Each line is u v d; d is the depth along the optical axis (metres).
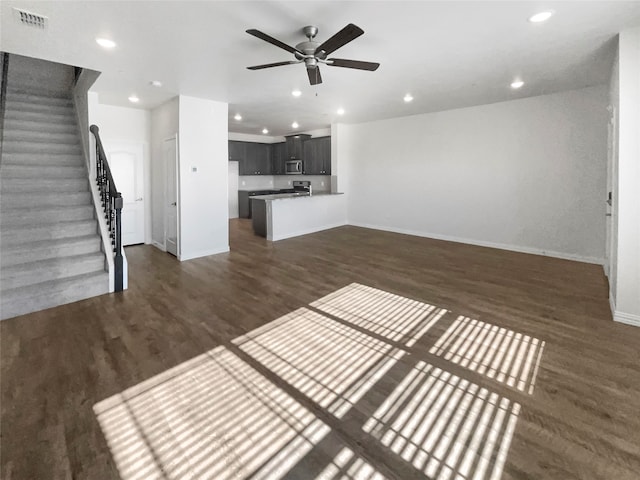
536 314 3.18
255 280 4.23
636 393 2.01
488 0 2.40
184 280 4.20
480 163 6.07
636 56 2.81
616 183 3.08
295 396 2.03
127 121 5.69
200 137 5.19
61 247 3.70
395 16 2.62
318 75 3.12
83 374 2.23
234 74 3.93
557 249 5.35
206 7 2.44
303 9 2.49
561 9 2.53
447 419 1.83
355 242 6.57
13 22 2.63
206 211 5.40
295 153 9.38
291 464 1.54
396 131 7.27
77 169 4.56
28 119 4.84
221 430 1.75
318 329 2.90
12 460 1.55
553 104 5.16
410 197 7.21
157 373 2.25
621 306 2.97
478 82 4.44
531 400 1.96
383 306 3.41
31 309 3.19
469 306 3.39
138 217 6.11
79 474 1.48
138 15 2.54
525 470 1.49
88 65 3.61
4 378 2.17
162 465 1.54
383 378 2.20
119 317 3.10
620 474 1.46
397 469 1.51
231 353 2.51
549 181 5.32
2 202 3.78
